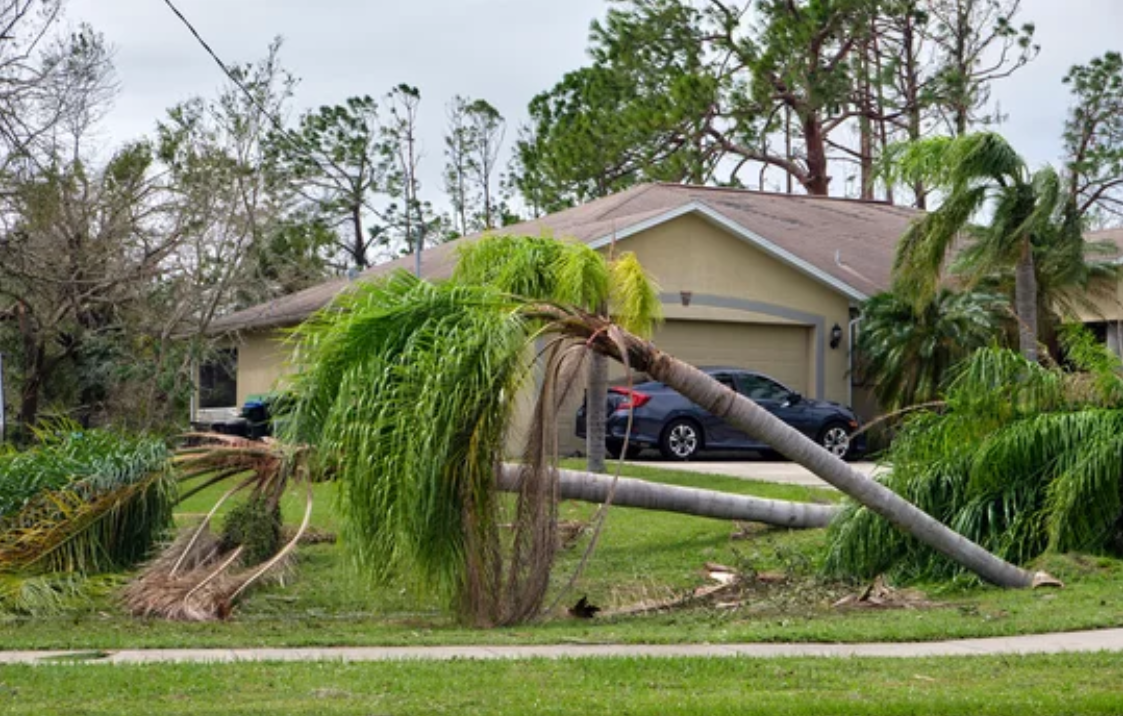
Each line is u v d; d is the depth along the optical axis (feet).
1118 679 26.99
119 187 90.99
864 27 139.13
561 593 39.37
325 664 29.25
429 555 36.86
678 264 89.04
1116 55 155.53
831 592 43.88
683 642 33.47
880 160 62.69
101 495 43.39
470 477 36.60
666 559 49.96
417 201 190.60
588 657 30.22
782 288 92.63
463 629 37.09
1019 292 61.57
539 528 37.68
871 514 45.57
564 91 166.30
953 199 61.41
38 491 43.60
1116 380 45.91
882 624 35.60
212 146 115.85
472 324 37.73
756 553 50.14
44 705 24.75
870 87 150.10
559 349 38.32
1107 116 155.63
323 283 121.39
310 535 52.60
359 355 39.19
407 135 189.37
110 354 92.27
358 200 184.55
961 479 46.32
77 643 33.63
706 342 91.20
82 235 84.07
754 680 27.25
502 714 23.65
